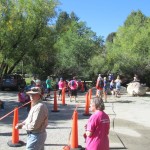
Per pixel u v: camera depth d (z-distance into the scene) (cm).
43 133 683
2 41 3756
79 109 2019
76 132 1002
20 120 1545
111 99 2761
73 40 5225
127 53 4700
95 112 647
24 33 3806
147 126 1443
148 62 4388
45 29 3922
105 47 6356
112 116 1733
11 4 3725
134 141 1149
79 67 4988
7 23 3647
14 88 3747
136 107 2173
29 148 677
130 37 5600
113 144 1097
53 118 1645
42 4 3850
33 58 4150
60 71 4869
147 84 4359
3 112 1855
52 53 4116
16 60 4022
